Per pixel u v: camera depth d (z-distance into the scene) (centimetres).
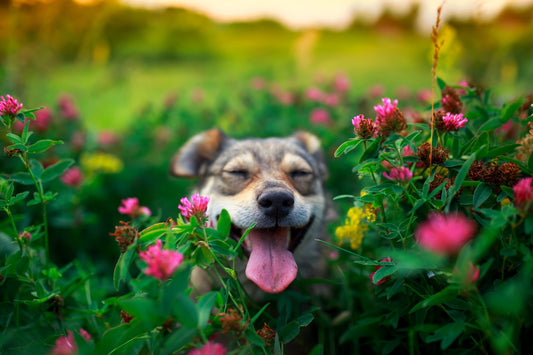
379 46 344
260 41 411
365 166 35
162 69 305
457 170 33
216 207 57
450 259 30
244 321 31
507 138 46
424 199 31
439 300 28
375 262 33
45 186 66
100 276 63
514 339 28
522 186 27
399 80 210
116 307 39
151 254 28
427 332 33
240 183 57
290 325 36
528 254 28
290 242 55
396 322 35
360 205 41
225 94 156
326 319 45
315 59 320
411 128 45
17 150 36
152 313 26
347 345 45
